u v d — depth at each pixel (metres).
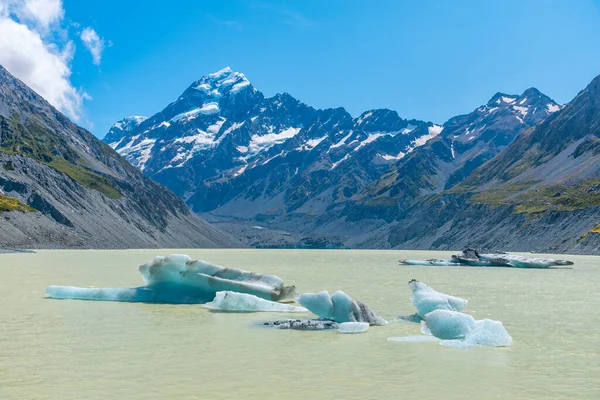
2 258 118.25
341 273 81.62
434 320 30.14
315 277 72.50
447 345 27.56
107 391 19.84
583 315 38.16
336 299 34.00
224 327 32.19
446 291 55.06
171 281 43.91
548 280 70.56
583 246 169.88
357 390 20.19
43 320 34.12
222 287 42.50
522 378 21.84
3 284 57.03
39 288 52.84
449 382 21.23
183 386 20.47
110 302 42.59
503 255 111.25
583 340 29.09
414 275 78.38
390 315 37.00
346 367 23.30
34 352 25.61
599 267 103.50
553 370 23.06
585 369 23.22
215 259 134.12
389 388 20.42
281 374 22.17
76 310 38.31
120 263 100.12
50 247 179.25
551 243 192.00
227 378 21.56
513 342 28.59
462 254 114.12
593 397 19.56
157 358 24.64
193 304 41.81
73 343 27.58
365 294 49.78
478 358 25.00
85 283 58.81
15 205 187.88
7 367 22.94
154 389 20.09
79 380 21.14
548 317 37.19
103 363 23.69
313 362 24.11
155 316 36.00
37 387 20.25
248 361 24.22
